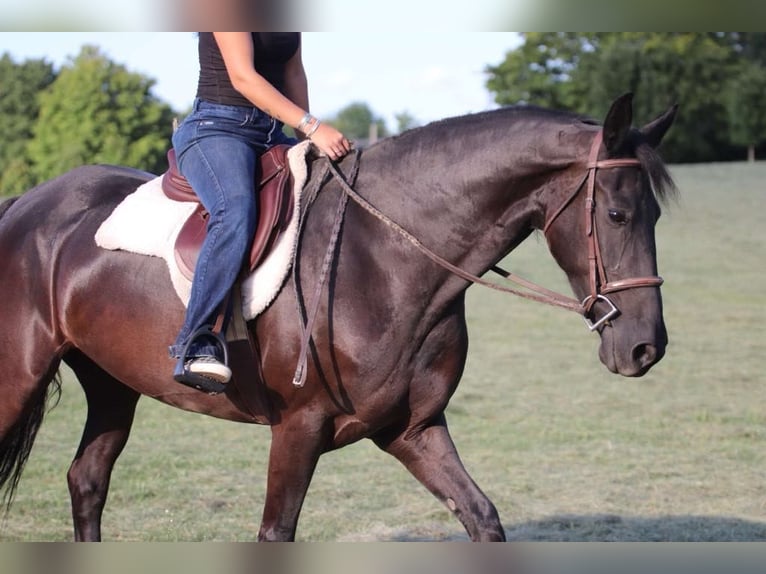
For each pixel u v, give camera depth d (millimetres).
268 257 3537
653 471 6438
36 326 4051
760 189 24422
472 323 13062
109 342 3908
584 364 10391
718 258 17719
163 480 6215
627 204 3195
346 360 3424
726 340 11539
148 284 3773
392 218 3549
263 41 3836
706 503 5742
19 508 5586
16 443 4215
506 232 3490
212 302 3428
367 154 3742
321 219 3602
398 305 3467
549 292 3420
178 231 3715
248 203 3518
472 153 3490
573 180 3309
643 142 3275
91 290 3908
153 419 8211
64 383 9953
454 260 3518
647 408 8367
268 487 3572
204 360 3371
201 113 3766
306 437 3516
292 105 3654
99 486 4340
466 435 7453
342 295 3461
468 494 3498
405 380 3486
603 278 3221
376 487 6137
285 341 3492
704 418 7953
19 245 4109
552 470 6477
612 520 5379
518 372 9977
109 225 3902
